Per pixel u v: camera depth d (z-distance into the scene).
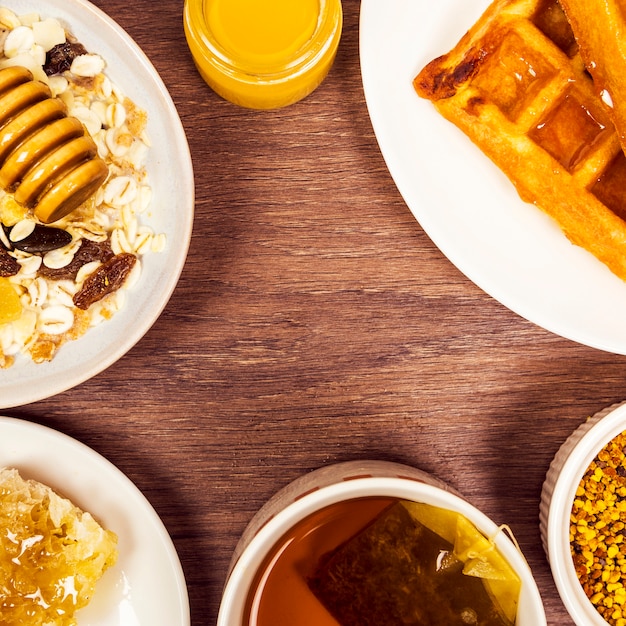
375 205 0.45
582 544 0.46
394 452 0.46
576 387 0.46
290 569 0.44
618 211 0.43
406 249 0.45
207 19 0.42
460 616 0.42
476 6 0.42
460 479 0.46
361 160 0.45
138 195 0.44
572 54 0.43
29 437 0.44
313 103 0.45
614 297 0.43
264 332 0.45
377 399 0.46
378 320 0.45
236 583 0.41
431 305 0.45
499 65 0.43
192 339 0.45
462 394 0.46
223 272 0.45
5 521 0.44
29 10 0.43
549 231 0.43
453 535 0.42
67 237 0.43
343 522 0.44
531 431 0.46
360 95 0.45
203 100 0.44
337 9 0.42
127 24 0.44
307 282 0.45
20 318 0.44
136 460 0.45
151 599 0.45
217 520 0.46
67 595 0.44
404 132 0.43
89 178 0.41
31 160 0.40
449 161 0.43
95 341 0.44
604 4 0.40
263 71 0.42
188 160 0.43
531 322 0.45
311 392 0.46
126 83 0.43
